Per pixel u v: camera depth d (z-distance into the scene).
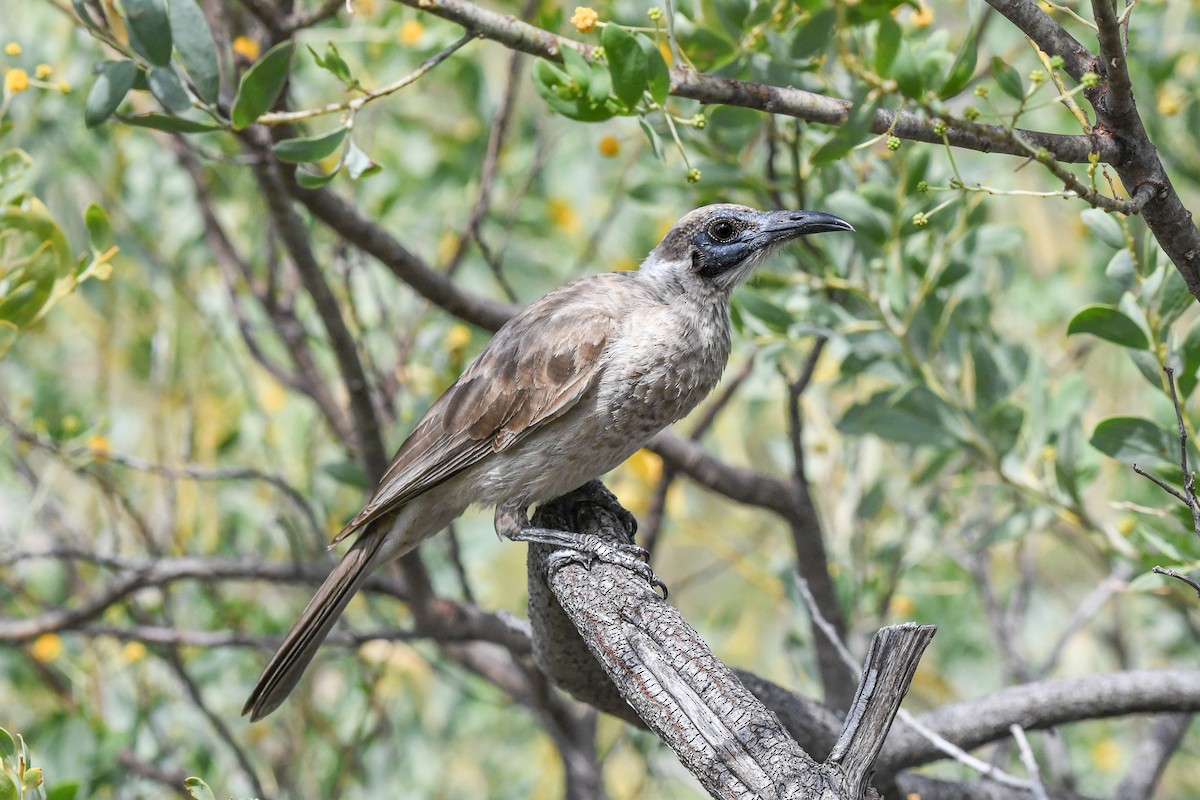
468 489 8.90
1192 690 8.76
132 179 13.23
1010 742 11.46
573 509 9.24
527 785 13.18
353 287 13.39
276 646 10.89
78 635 12.67
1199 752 12.51
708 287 8.94
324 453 13.50
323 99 12.84
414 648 12.42
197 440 13.38
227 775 12.40
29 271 9.12
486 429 8.67
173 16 7.51
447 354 12.62
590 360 8.55
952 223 10.23
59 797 8.27
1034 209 13.80
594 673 8.09
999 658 12.85
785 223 8.84
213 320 12.95
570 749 11.72
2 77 12.04
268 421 13.29
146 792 11.95
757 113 9.18
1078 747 13.43
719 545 13.48
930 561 13.55
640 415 8.68
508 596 14.98
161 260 13.01
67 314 14.13
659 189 10.74
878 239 9.88
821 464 13.10
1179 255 6.93
